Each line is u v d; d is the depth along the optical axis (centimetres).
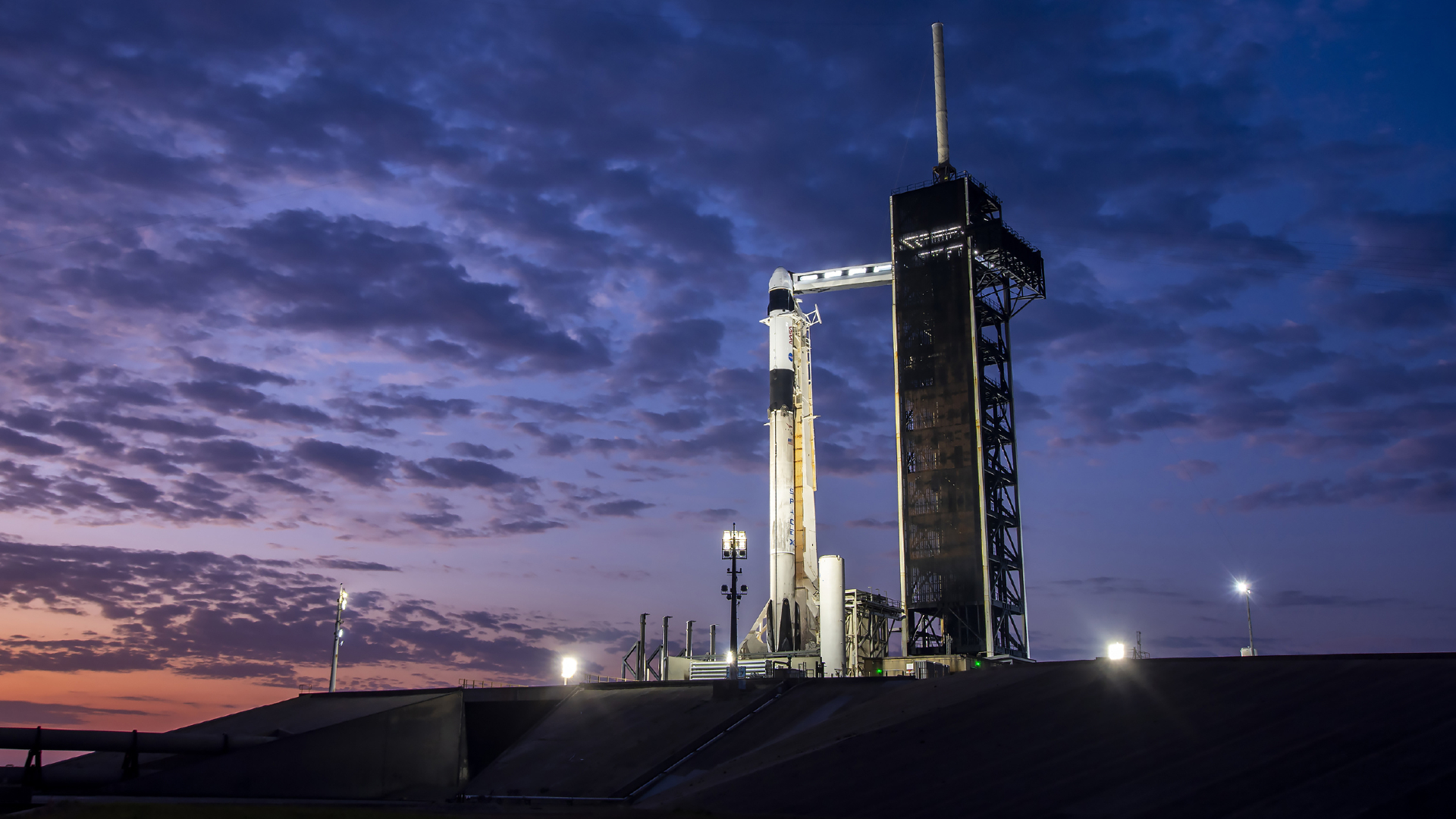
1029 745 5147
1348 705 4534
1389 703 4419
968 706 5994
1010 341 12912
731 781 5838
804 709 7238
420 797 7956
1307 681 4978
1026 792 4591
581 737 8044
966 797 4709
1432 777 3647
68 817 5047
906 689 7000
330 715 9044
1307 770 4003
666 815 5125
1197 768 4328
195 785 7556
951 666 10831
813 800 5150
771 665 9600
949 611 11681
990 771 4953
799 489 12850
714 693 7994
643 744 7469
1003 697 5988
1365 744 4084
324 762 7894
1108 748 4841
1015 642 11962
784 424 12838
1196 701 5138
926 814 4634
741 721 7394
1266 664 5381
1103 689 5634
